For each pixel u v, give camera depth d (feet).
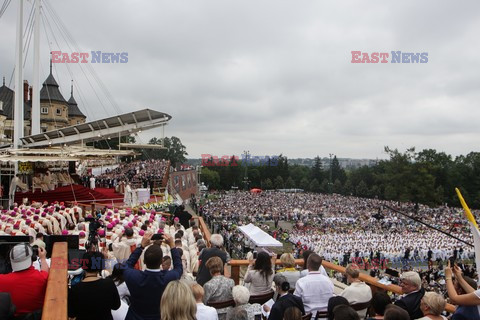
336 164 517.55
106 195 103.65
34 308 15.90
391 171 338.13
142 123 101.96
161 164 203.62
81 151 102.17
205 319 16.44
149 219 58.70
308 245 140.97
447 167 374.63
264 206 251.80
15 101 108.78
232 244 112.57
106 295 15.67
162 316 13.17
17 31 110.22
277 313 18.35
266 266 23.35
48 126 246.68
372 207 266.36
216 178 509.35
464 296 16.08
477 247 17.61
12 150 94.94
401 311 13.70
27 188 95.91
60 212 62.54
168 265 19.20
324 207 260.42
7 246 20.81
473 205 347.97
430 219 221.25
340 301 17.80
